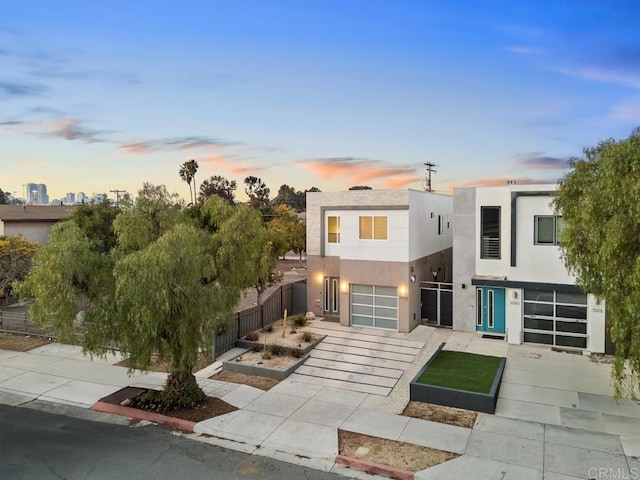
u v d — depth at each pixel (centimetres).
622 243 861
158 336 1166
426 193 2202
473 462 944
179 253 1139
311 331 1978
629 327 888
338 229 2209
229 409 1227
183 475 914
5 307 2589
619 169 888
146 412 1205
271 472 927
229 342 1738
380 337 1898
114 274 1070
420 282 2127
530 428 1099
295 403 1272
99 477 907
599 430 1084
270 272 2194
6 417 1202
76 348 1777
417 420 1155
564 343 1758
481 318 1975
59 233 1182
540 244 1770
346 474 921
